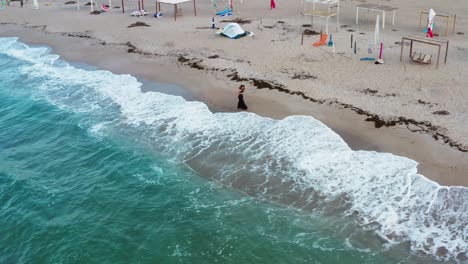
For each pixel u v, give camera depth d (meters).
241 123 24.58
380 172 19.56
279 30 39.91
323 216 17.73
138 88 30.30
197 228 17.91
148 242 17.50
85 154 23.88
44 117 28.16
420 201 17.77
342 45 34.84
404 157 20.31
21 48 41.66
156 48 37.41
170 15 47.59
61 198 20.59
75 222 18.97
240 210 18.62
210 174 21.00
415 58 30.56
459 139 21.09
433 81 27.47
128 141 24.45
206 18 45.62
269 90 27.86
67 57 38.00
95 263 16.70
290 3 49.94
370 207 17.83
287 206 18.48
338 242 16.48
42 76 34.50
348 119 23.83
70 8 55.00
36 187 21.55
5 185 21.88
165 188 20.52
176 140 23.91
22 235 18.47
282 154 21.62
